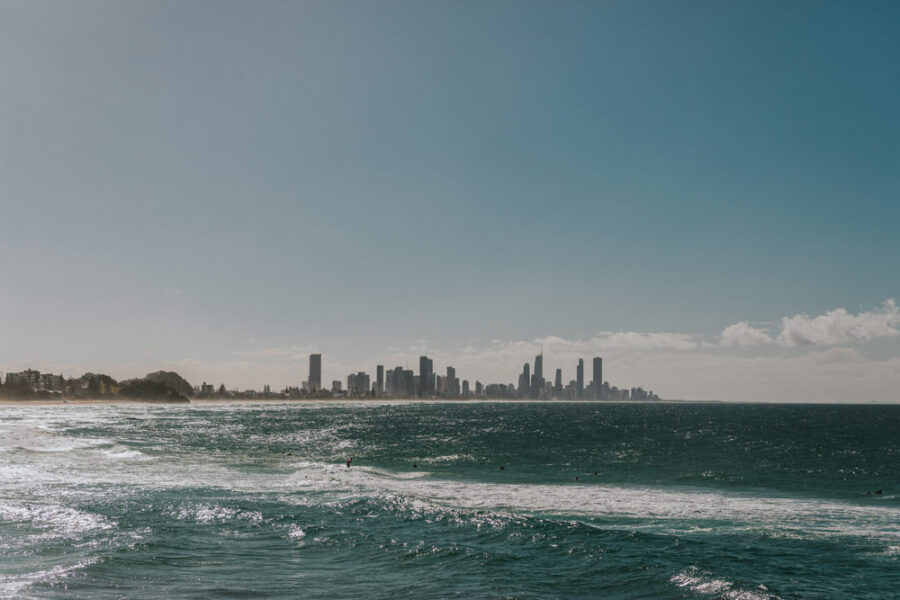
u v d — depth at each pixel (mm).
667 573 20984
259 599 16812
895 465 63688
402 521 29203
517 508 35250
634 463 64062
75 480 42375
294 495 37031
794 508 36969
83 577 18406
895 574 21641
